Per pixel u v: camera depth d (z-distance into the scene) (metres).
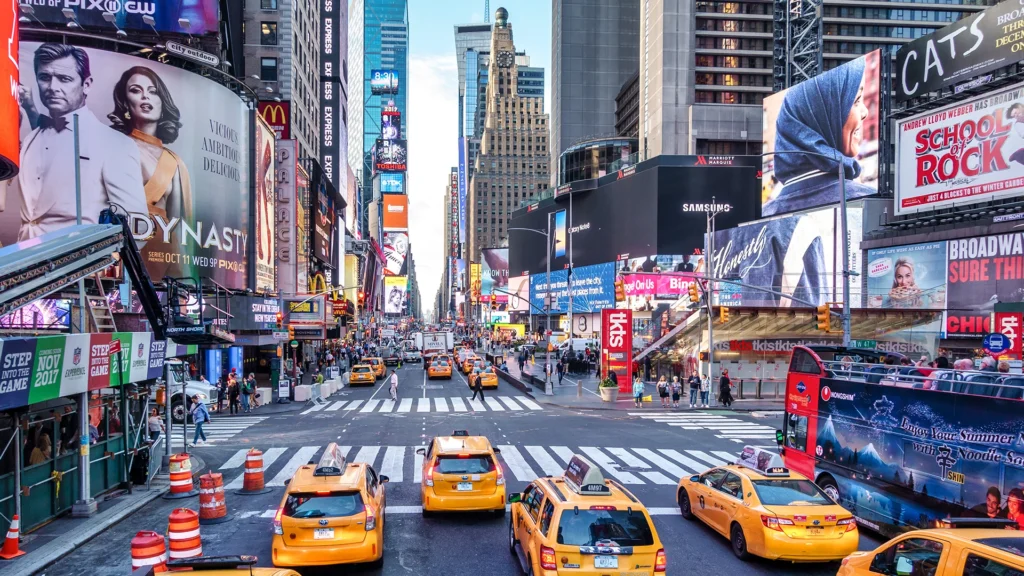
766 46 100.56
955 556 7.21
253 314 44.94
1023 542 7.04
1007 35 43.28
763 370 42.06
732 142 99.25
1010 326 28.78
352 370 48.53
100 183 38.50
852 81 63.44
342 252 96.06
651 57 104.62
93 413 15.98
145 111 40.16
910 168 48.56
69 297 16.44
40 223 37.22
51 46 38.06
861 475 14.05
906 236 48.16
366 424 28.80
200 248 42.41
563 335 81.19
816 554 11.07
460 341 126.31
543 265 122.00
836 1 93.06
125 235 17.20
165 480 18.00
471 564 11.55
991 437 11.02
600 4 144.25
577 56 143.25
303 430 27.11
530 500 11.02
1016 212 41.22
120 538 13.19
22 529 12.87
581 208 109.00
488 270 152.25
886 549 8.27
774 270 65.44
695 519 14.47
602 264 101.81
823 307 27.20
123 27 41.75
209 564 6.61
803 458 16.19
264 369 55.16
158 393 21.41
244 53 65.25
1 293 12.38
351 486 10.94
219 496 14.48
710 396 36.84
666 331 51.16
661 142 99.12
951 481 11.73
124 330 20.88
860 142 62.44
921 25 94.19
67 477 14.46
